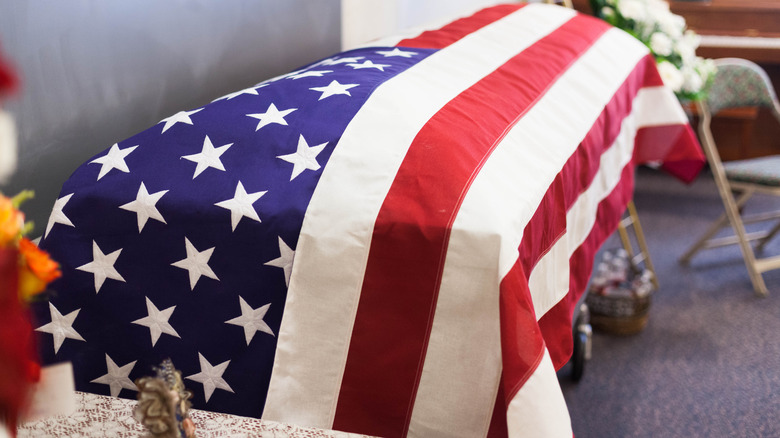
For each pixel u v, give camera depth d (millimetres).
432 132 1606
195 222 1510
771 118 5988
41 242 1567
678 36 3777
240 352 1527
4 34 1538
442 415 1457
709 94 4293
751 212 5344
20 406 956
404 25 3674
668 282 4258
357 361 1473
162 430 1177
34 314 1565
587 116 2268
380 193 1482
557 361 1764
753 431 2898
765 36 5977
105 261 1554
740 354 3490
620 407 3061
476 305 1410
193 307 1537
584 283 2197
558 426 1363
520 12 2947
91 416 1548
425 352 1445
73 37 1701
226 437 1519
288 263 1478
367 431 1489
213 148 1597
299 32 2604
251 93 1758
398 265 1438
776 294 4117
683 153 3221
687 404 3086
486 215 1422
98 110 1795
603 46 2912
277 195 1506
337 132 1603
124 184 1560
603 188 2439
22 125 1604
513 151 1736
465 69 2131
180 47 2025
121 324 1569
